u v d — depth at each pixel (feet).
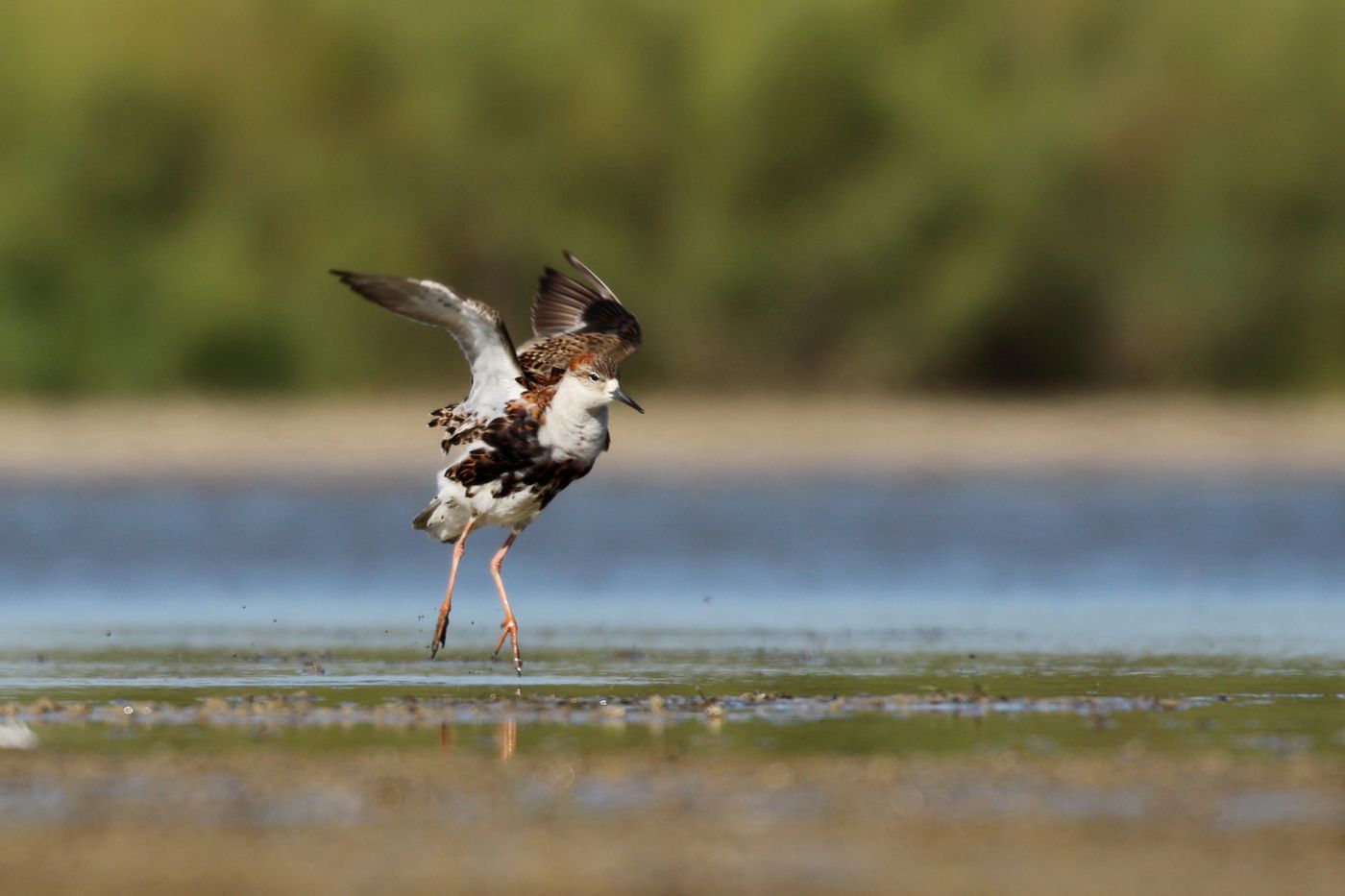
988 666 45.96
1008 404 125.70
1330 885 25.02
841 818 28.50
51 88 131.75
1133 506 83.41
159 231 132.87
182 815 28.68
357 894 24.57
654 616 57.67
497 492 42.11
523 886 24.88
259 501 84.07
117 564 68.69
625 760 32.76
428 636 52.90
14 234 129.08
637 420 116.67
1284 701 40.11
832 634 52.95
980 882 25.21
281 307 129.90
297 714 38.04
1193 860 26.23
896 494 87.66
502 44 132.98
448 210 133.69
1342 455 99.50
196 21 133.49
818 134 133.80
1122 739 35.06
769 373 133.90
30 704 39.50
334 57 132.77
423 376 129.70
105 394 127.03
